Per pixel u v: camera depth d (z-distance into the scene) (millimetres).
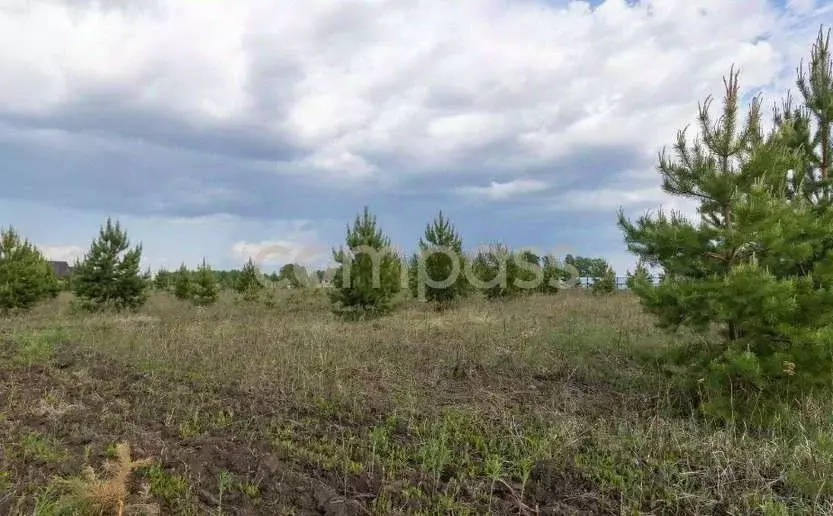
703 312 5953
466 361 8688
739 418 5535
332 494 4145
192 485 4191
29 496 3914
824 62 9227
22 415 5766
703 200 6531
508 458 4961
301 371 8016
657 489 4375
